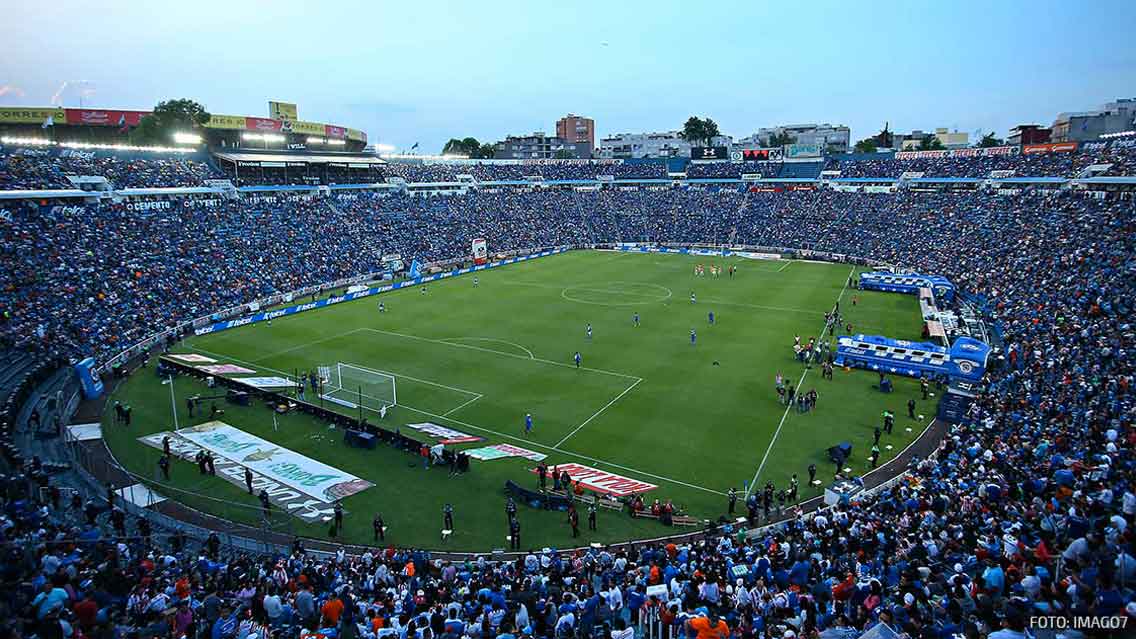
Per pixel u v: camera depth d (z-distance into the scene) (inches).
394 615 806.5
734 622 762.2
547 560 1113.4
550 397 2089.1
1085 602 577.9
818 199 5590.6
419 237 4719.5
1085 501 924.6
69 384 2068.2
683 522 1389.0
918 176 5467.5
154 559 1010.1
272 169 4741.6
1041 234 3619.6
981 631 615.8
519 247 5157.5
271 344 2669.8
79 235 3068.4
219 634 734.5
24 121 4490.7
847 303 3353.8
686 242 5575.8
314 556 1218.0
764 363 2406.5
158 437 1786.4
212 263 3403.1
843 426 1861.5
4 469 1330.0
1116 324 2075.5
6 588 719.7
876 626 589.3
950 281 3533.5
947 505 1155.9
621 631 727.7
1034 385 1724.9
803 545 1041.5
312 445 1754.4
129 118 4894.2
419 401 2057.1
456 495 1501.0
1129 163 4035.4
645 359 2454.5
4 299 2461.9
